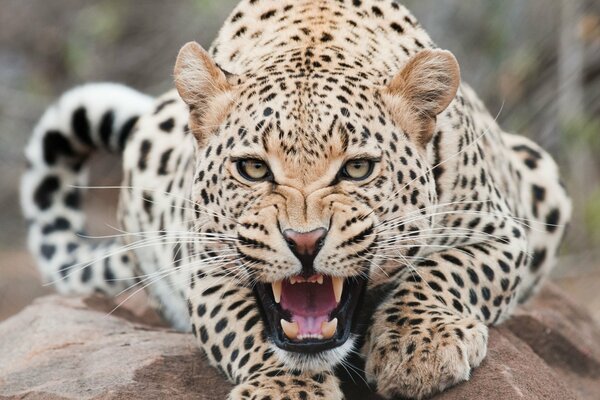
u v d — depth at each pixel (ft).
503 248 33.63
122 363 31.68
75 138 46.75
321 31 32.19
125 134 45.78
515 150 42.80
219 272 31.35
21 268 76.89
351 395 29.84
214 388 30.68
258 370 29.17
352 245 27.89
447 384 28.37
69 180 48.39
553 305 44.37
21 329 37.19
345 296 28.96
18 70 97.96
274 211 27.71
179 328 39.96
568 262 67.77
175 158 39.01
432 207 30.42
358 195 28.22
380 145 28.60
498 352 30.55
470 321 29.45
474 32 73.72
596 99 72.74
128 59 95.40
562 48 71.31
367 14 34.01
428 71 29.78
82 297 41.81
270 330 29.17
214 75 29.91
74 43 95.71
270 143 27.86
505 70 72.74
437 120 32.04
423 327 29.07
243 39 33.86
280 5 34.37
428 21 74.49
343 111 28.22
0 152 91.91
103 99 45.73
